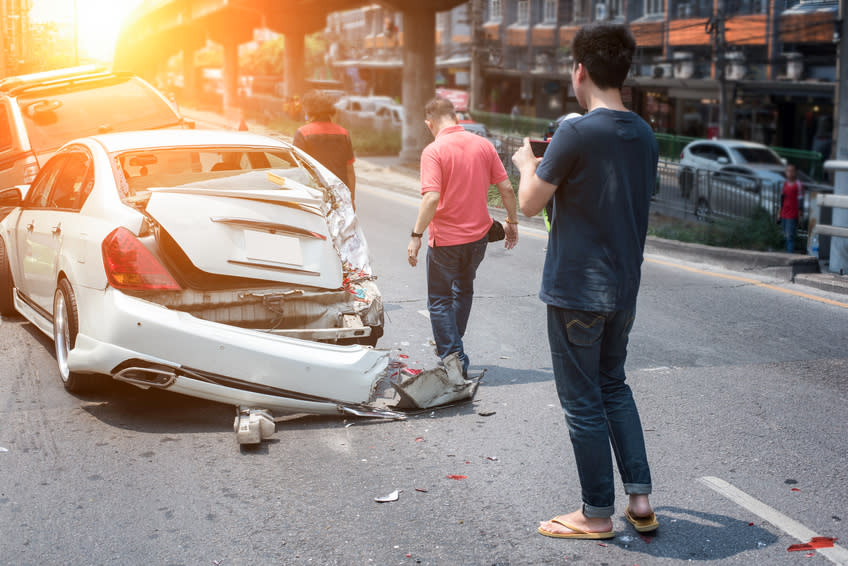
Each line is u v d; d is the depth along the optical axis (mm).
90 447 4578
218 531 3664
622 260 3447
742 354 6691
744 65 32875
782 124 32750
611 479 3584
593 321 3477
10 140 9773
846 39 11469
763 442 4754
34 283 6324
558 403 5438
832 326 7703
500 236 5852
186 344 4672
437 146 5680
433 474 4293
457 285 5914
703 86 34812
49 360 6160
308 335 5137
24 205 6707
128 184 5594
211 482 4164
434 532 3666
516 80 50562
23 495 3988
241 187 5340
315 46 73812
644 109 39312
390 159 29812
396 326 7434
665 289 9406
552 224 3553
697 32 35094
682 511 3871
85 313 4965
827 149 30891
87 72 10727
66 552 3475
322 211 5480
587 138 3365
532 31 46906
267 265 5090
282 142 6539
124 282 4828
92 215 5270
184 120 10852
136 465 4355
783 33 30703
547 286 3537
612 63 3451
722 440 4785
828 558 3439
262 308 5199
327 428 4945
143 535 3623
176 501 3951
